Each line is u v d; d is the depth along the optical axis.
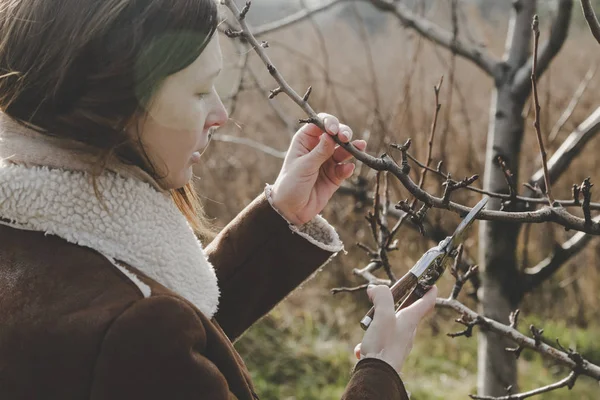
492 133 1.94
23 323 0.88
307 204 1.25
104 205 0.91
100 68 0.88
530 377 4.02
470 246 3.45
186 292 0.98
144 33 0.88
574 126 4.41
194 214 1.24
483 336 2.00
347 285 4.77
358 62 5.83
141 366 0.85
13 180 0.92
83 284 0.89
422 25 2.03
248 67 2.26
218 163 4.86
